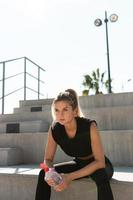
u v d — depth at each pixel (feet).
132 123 10.51
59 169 5.81
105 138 8.59
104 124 10.88
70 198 6.19
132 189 5.59
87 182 5.97
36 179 6.59
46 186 5.56
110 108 10.87
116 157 8.39
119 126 10.68
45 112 12.20
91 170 5.17
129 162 8.22
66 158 8.84
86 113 11.19
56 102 5.44
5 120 13.12
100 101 14.21
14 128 11.53
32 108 14.26
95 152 5.31
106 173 5.20
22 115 12.76
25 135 9.70
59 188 5.20
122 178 6.00
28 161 9.55
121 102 13.83
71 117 5.39
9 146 9.93
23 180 6.77
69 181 5.22
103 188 4.99
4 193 6.98
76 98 5.70
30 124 11.28
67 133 5.56
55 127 5.74
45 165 5.50
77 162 5.81
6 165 8.76
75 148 5.53
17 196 6.82
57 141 5.74
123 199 5.68
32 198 6.62
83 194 6.04
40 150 9.40
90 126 5.40
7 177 6.98
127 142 8.30
